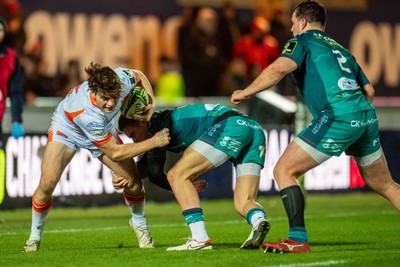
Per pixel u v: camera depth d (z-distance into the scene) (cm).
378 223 3716
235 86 5738
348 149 2644
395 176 5262
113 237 3189
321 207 4544
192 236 2600
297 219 2509
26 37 5475
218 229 3481
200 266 2277
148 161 2692
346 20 6644
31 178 4278
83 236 3225
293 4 4978
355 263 2356
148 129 2647
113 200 4500
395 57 6831
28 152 4253
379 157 2631
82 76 5728
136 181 2661
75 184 4378
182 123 2623
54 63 5653
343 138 2497
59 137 2591
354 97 2514
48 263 2378
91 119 2467
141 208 2741
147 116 2620
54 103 5350
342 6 6625
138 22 5916
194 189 2588
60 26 5681
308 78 2523
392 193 2670
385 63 6794
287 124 5041
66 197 4362
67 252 2638
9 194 4206
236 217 4034
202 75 5794
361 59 6719
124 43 5881
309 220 3862
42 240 3102
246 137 2598
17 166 4225
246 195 2627
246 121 2620
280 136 4903
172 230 3434
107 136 2498
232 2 6106
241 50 5741
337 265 2312
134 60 5916
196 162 2569
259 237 2544
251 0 6166
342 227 3531
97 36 5803
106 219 3934
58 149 2592
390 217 4012
